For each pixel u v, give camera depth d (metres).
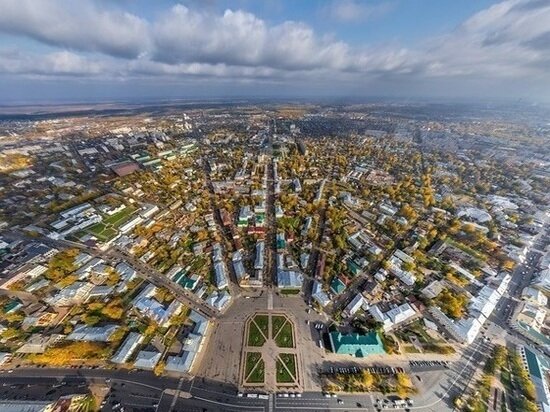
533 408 99.38
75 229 197.25
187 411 98.56
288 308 143.75
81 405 97.50
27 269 159.50
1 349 115.56
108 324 128.75
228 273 168.38
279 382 108.56
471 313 140.88
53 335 121.06
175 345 121.50
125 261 173.50
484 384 109.19
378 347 121.56
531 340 130.62
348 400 103.12
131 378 108.31
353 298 150.00
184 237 198.88
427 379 111.62
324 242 197.00
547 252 195.38
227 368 113.38
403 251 191.12
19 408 94.12
